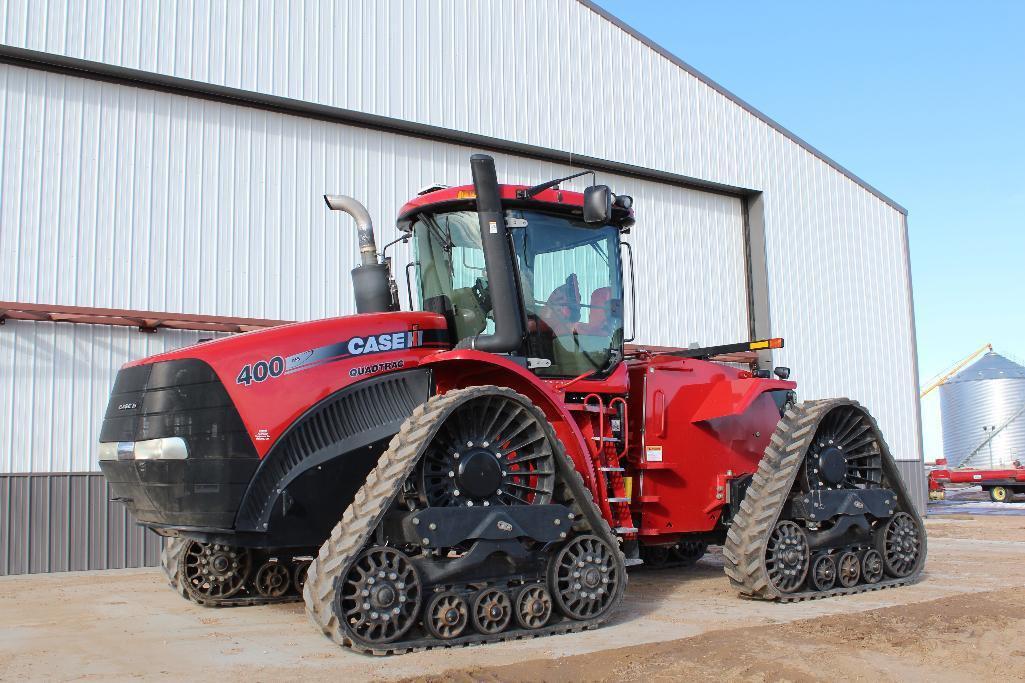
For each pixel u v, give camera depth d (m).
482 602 5.55
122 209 11.22
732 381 8.01
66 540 10.52
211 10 11.95
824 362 18.56
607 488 6.82
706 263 17.44
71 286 10.80
